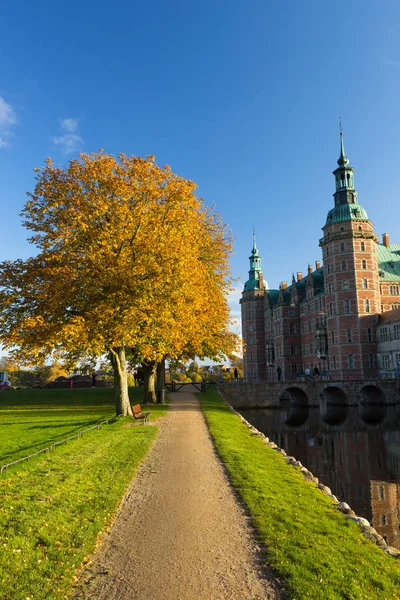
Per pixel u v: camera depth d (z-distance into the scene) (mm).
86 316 22031
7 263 23719
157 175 24703
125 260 22234
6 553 7590
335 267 66875
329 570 7223
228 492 11398
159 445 17578
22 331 21453
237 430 23141
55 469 13172
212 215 35781
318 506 10992
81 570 7305
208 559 7617
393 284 72688
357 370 64062
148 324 22906
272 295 99875
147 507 10266
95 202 22719
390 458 28172
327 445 33125
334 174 69938
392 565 7863
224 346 36406
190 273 23156
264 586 6734
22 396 47031
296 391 68938
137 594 6523
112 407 35438
